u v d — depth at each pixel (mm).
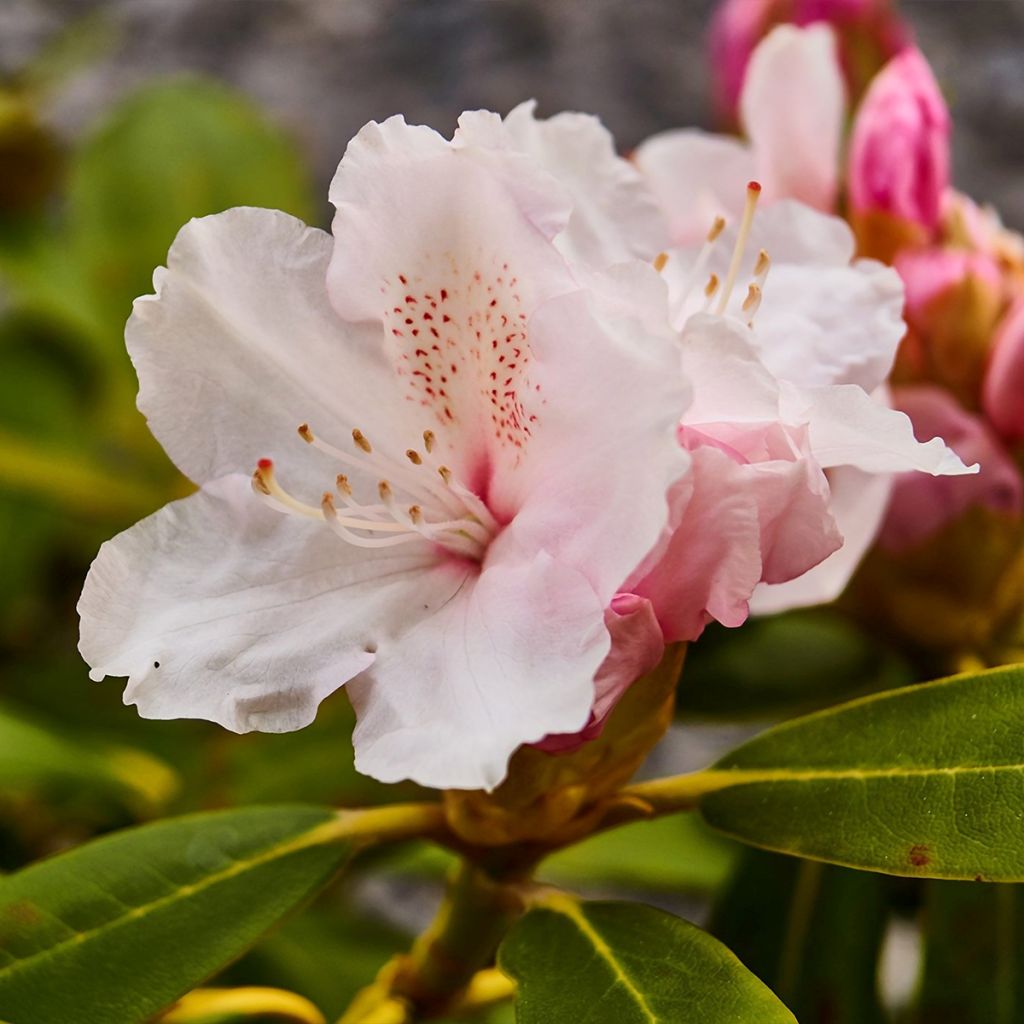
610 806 314
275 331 304
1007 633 390
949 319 370
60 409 541
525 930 309
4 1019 302
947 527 376
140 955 308
